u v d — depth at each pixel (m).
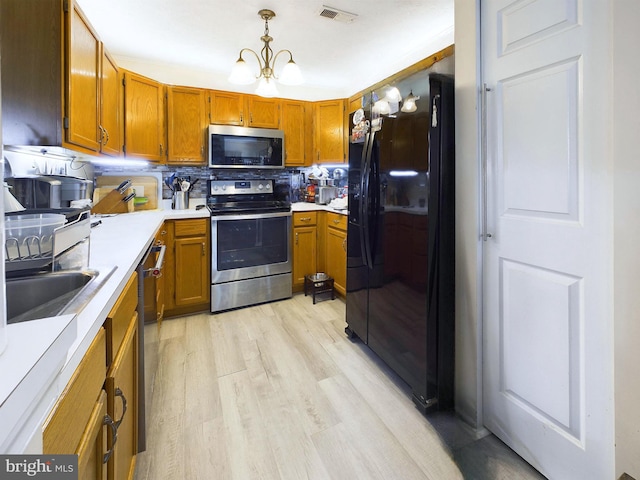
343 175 3.90
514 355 1.36
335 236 3.24
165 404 1.68
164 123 2.98
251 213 3.02
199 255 2.86
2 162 0.43
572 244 1.12
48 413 0.48
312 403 1.71
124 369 0.98
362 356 2.17
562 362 1.18
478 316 1.50
